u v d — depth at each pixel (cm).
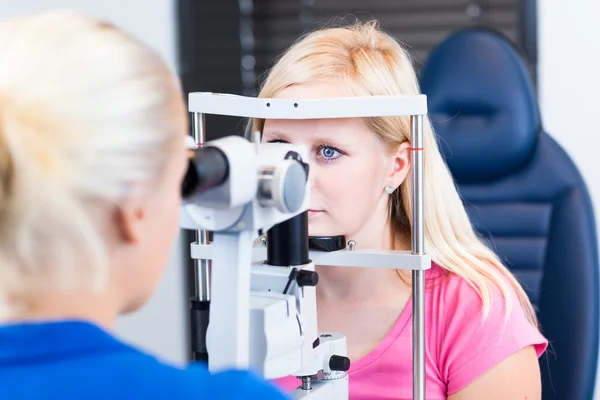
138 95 69
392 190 146
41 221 65
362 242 149
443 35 315
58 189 65
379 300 154
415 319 117
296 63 146
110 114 67
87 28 71
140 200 71
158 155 71
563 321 199
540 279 204
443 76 212
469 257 154
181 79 310
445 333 149
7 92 66
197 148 86
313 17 322
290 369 102
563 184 204
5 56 68
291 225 104
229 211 92
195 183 83
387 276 154
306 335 106
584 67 294
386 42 152
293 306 102
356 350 154
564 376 197
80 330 67
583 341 196
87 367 66
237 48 324
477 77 210
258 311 97
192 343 113
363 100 117
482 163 210
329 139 136
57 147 65
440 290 152
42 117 65
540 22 296
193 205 94
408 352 150
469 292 150
